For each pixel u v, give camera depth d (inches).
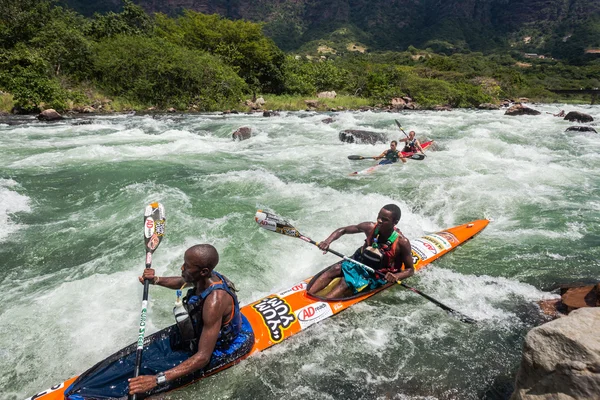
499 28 6195.9
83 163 362.6
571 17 5575.8
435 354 132.1
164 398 110.7
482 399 113.0
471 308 158.2
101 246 206.1
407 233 229.0
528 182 321.1
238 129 540.4
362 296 158.7
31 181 307.9
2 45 895.7
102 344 136.0
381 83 1488.7
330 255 202.2
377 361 128.9
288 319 140.9
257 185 303.0
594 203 272.5
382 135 537.0
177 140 498.3
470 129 651.5
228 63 1253.7
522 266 191.3
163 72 942.4
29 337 138.9
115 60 917.2
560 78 2928.2
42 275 180.2
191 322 109.7
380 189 303.9
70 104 799.7
